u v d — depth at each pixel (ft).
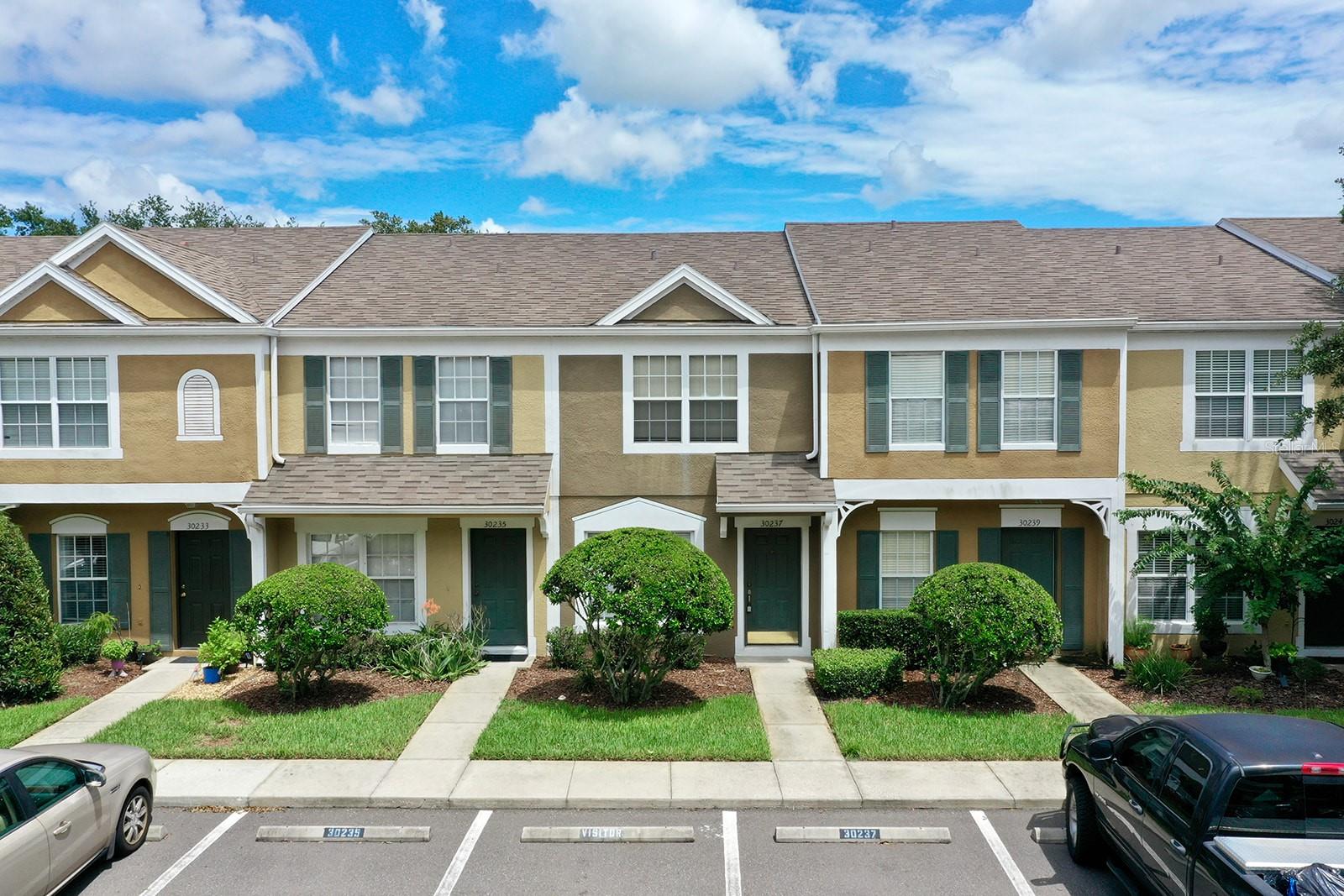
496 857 29.73
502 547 54.85
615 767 36.81
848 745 38.45
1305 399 52.54
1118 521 51.39
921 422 52.49
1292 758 22.80
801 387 54.65
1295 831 22.00
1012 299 54.34
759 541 54.65
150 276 52.34
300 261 63.16
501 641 54.95
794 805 33.55
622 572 42.01
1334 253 59.47
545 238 68.95
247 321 52.29
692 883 28.12
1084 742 30.19
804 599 54.19
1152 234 65.67
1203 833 22.25
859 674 45.88
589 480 54.70
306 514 51.60
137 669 51.31
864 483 52.44
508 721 41.63
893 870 28.96
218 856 29.84
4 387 52.37
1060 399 51.65
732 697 45.73
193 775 35.78
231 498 52.42
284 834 30.96
